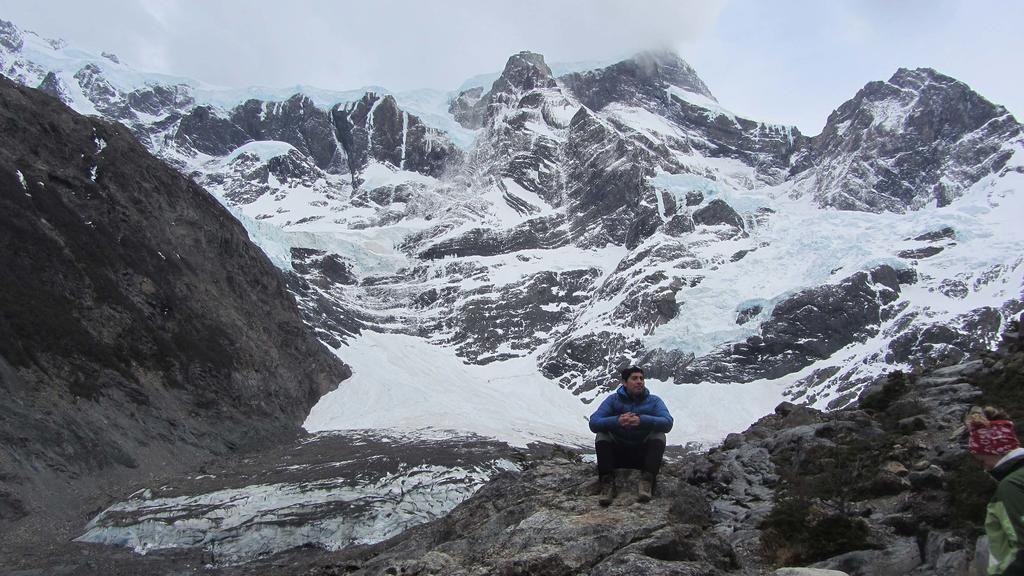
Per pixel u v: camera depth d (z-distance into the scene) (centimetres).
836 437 2283
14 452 5956
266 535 5738
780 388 14725
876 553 1565
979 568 1320
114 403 7600
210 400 9150
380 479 6650
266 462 7844
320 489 6369
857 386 13675
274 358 11075
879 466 1942
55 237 8475
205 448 8262
